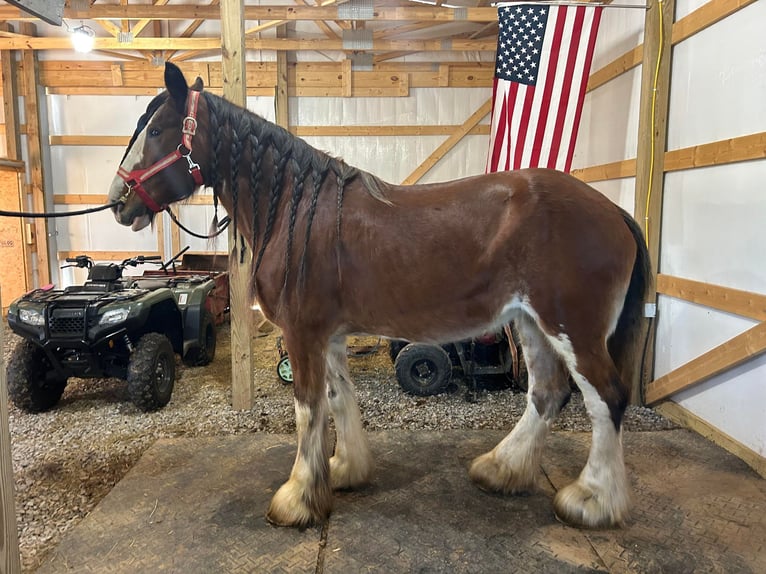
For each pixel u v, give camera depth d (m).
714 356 2.91
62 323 3.44
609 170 4.09
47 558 1.94
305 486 2.14
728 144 2.81
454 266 2.01
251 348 3.62
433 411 3.62
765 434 2.61
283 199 2.16
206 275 5.78
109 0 6.54
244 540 2.04
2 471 1.16
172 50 6.91
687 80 3.24
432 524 2.13
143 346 3.62
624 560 1.90
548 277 1.94
